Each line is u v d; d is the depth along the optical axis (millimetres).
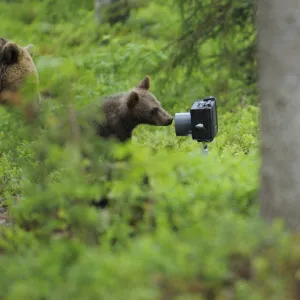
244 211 11422
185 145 17625
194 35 24453
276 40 10031
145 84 17000
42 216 11133
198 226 10016
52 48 31875
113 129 16344
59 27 36719
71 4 41656
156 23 35031
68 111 11586
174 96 25203
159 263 9008
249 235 9438
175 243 9586
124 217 11352
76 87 16922
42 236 11148
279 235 9531
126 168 10883
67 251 9844
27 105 12523
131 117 16453
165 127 22016
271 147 10133
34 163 13469
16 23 42094
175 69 25094
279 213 10133
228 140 18406
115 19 33969
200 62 24906
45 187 11273
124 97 16516
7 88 17844
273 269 9375
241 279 9445
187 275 9070
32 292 8898
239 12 23812
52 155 10750
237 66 24141
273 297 8852
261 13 10227
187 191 11523
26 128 12523
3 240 11320
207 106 15086
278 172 10086
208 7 24328
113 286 8719
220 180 12039
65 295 8742
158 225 10797
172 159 10992
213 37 24531
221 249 9250
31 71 18016
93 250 9992
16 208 11688
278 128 10062
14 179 15828
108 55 27031
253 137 18422
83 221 10633
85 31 32219
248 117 21828
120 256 9422
